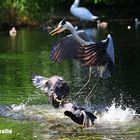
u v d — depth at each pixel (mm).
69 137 11383
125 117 12992
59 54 13828
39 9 39094
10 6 38469
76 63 21125
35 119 12914
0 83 17047
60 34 32656
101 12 46438
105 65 13094
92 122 12219
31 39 30844
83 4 49062
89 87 16359
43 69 19734
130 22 40062
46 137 11406
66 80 17469
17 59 22609
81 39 13367
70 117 12266
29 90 15945
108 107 13945
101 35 31594
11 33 34719
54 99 12914
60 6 46938
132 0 49438
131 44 26469
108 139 11180
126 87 16281
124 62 20828
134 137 11281
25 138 11336
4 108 13906
